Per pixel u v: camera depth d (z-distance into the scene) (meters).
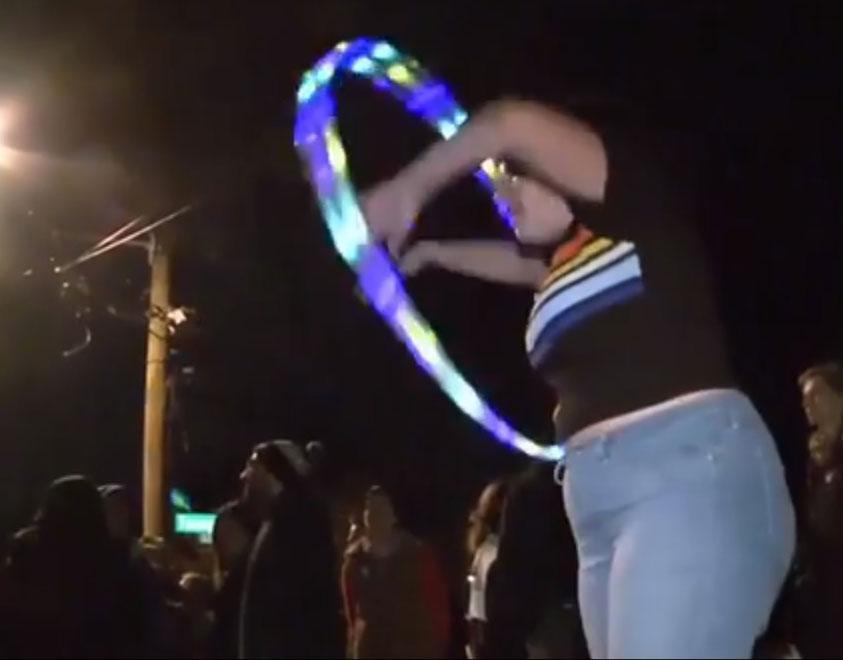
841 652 4.63
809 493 4.85
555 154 2.29
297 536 5.94
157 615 5.80
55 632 5.52
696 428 2.25
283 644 5.81
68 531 5.59
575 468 2.35
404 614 6.93
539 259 2.86
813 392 4.92
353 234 2.32
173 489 15.04
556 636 5.68
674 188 2.33
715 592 2.21
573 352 2.35
